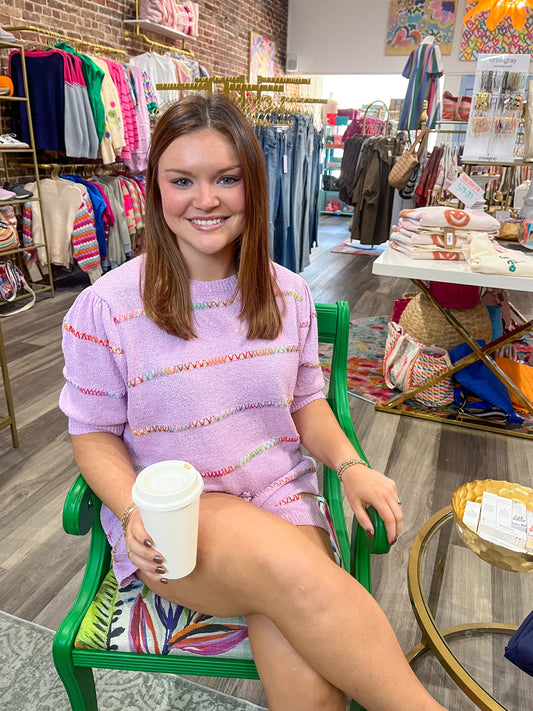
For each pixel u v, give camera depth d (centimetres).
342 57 868
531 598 109
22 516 190
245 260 95
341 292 492
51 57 389
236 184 90
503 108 268
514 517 105
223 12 690
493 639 106
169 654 89
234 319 97
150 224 94
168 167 87
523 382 269
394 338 288
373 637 73
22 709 125
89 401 96
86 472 94
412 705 71
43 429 246
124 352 93
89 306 92
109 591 97
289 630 74
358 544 101
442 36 797
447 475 220
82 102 408
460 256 232
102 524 101
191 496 68
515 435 251
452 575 110
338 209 961
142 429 98
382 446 240
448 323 277
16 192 402
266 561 76
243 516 83
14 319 393
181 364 94
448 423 261
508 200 376
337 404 128
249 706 128
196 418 96
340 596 73
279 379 100
